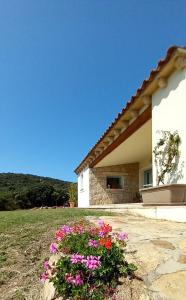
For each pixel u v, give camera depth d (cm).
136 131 1146
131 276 357
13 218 774
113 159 1714
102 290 342
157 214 742
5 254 520
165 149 772
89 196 1836
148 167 1706
